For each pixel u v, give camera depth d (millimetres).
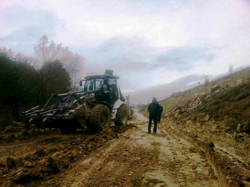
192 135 7195
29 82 17047
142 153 5363
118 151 5570
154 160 4750
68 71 21938
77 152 5156
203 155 5152
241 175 3057
